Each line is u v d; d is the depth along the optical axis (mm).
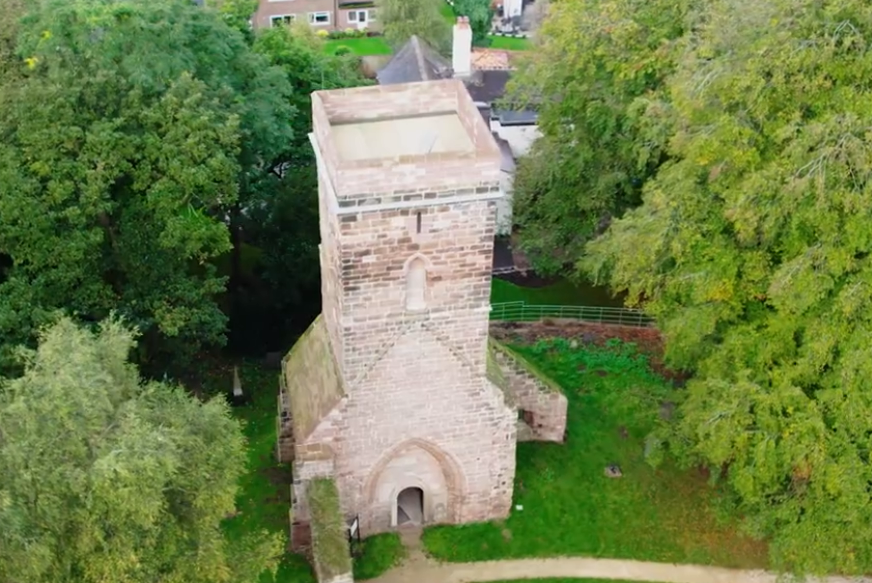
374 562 38188
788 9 33188
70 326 30453
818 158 31953
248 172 49031
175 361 45062
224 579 29312
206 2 68812
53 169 38469
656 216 38219
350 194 30875
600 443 43906
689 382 40312
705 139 35094
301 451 35906
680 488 41938
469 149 33781
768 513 35625
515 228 62375
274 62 56062
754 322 36812
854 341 32812
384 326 33906
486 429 37406
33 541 25484
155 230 40656
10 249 38812
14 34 45812
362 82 63438
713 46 37094
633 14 46312
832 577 38875
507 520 40094
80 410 26906
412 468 38094
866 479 33031
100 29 42906
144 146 39656
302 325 54125
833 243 32562
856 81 32844
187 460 28656
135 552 26891
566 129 51312
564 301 56438
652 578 38625
